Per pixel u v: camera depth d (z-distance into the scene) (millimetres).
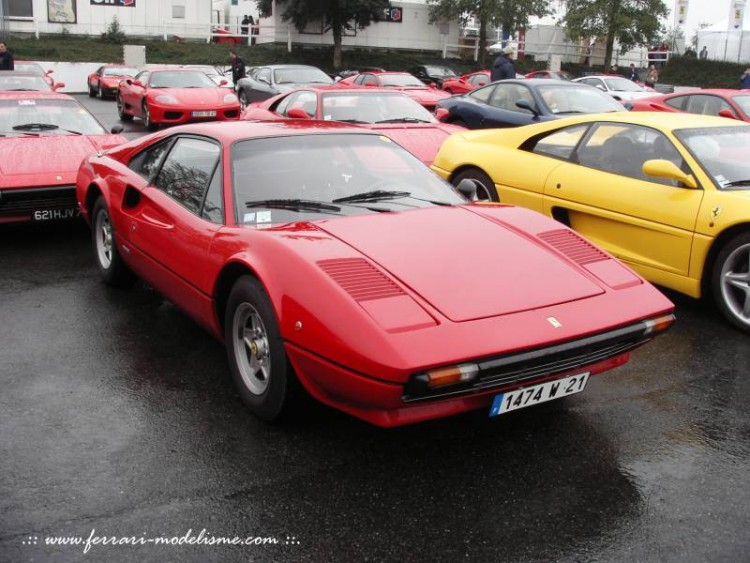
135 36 37500
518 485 2816
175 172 4164
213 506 2652
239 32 42000
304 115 8352
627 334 2934
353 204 3643
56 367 3891
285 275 2926
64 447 3057
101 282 5465
